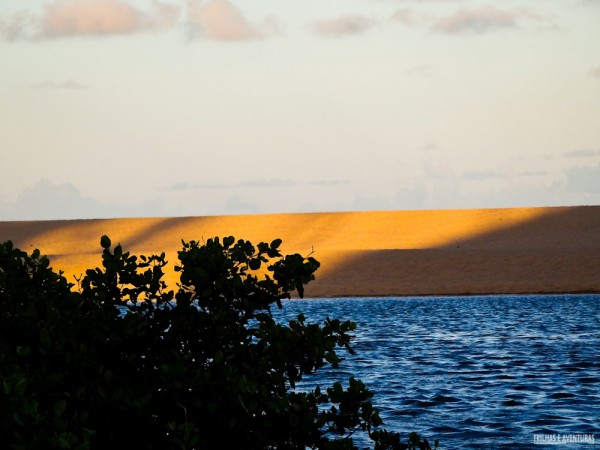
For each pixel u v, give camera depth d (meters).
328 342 23.72
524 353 102.75
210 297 24.97
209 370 23.08
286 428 22.50
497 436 56.09
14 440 17.44
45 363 21.14
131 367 23.89
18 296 24.31
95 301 25.27
